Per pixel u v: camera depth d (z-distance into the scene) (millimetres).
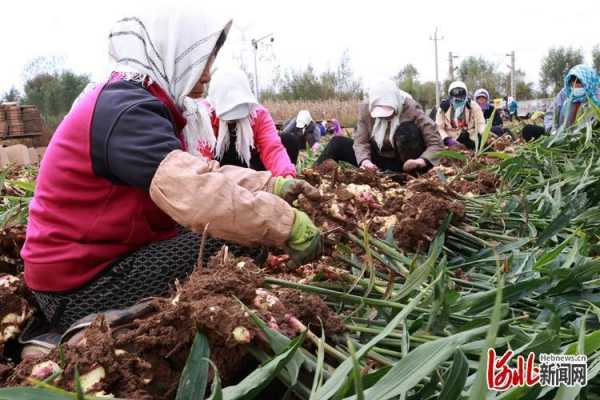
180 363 1460
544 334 1479
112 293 1904
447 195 3131
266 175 1996
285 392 1485
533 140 4980
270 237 1761
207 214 1695
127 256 1919
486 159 4695
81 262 1871
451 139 6332
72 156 1805
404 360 1284
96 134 1766
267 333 1410
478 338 1626
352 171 3572
